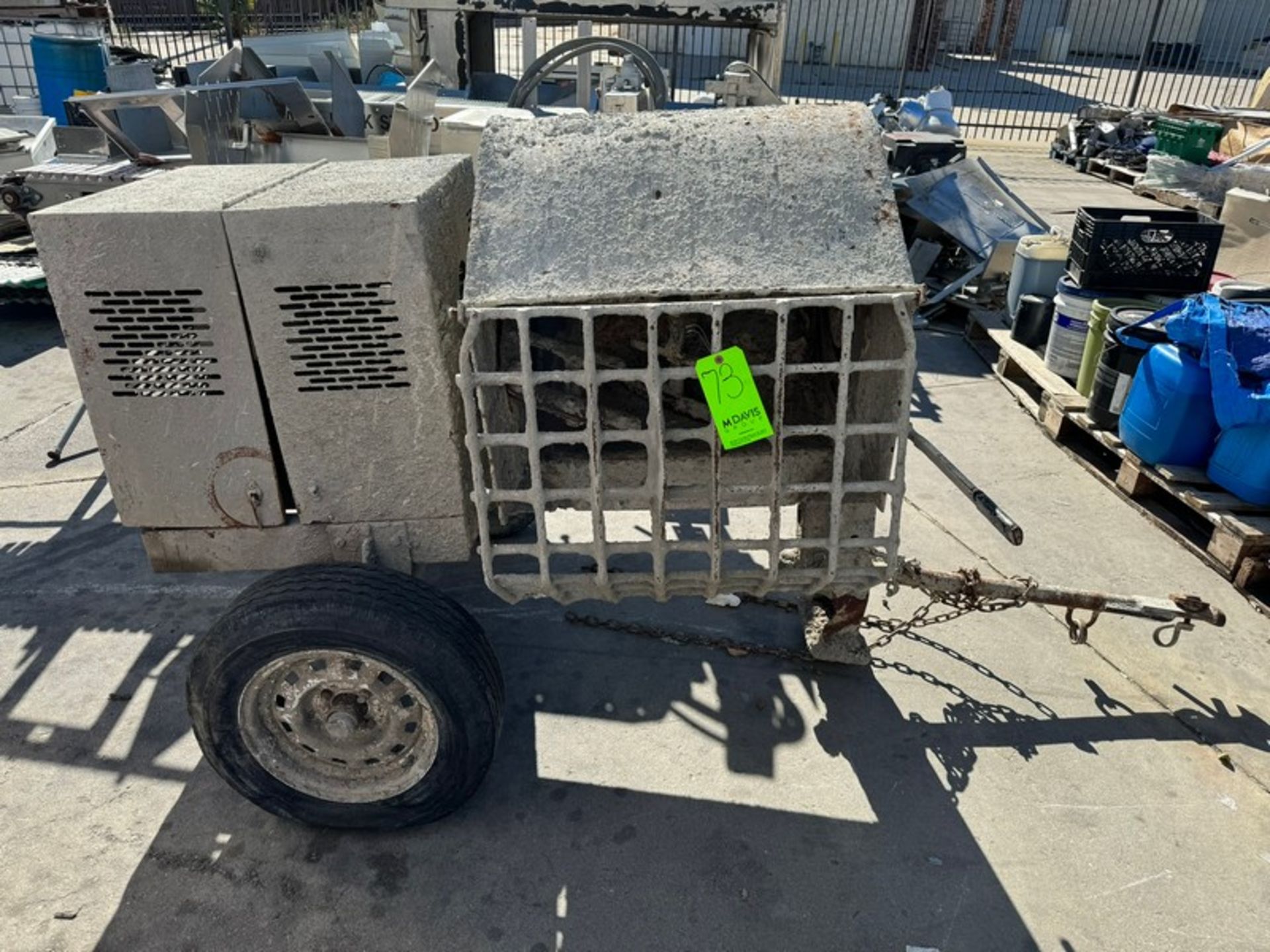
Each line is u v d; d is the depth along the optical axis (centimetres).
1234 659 321
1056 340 495
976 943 223
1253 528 352
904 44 1675
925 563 371
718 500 218
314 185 219
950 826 254
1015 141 1403
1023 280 565
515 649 321
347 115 507
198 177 237
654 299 197
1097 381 438
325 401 216
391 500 228
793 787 266
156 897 231
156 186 223
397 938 222
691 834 250
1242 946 222
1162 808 261
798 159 210
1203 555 375
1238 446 361
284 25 1382
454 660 218
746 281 197
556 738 283
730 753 278
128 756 275
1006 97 1755
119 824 252
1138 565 374
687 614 340
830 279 197
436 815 242
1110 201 975
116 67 748
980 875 240
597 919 227
